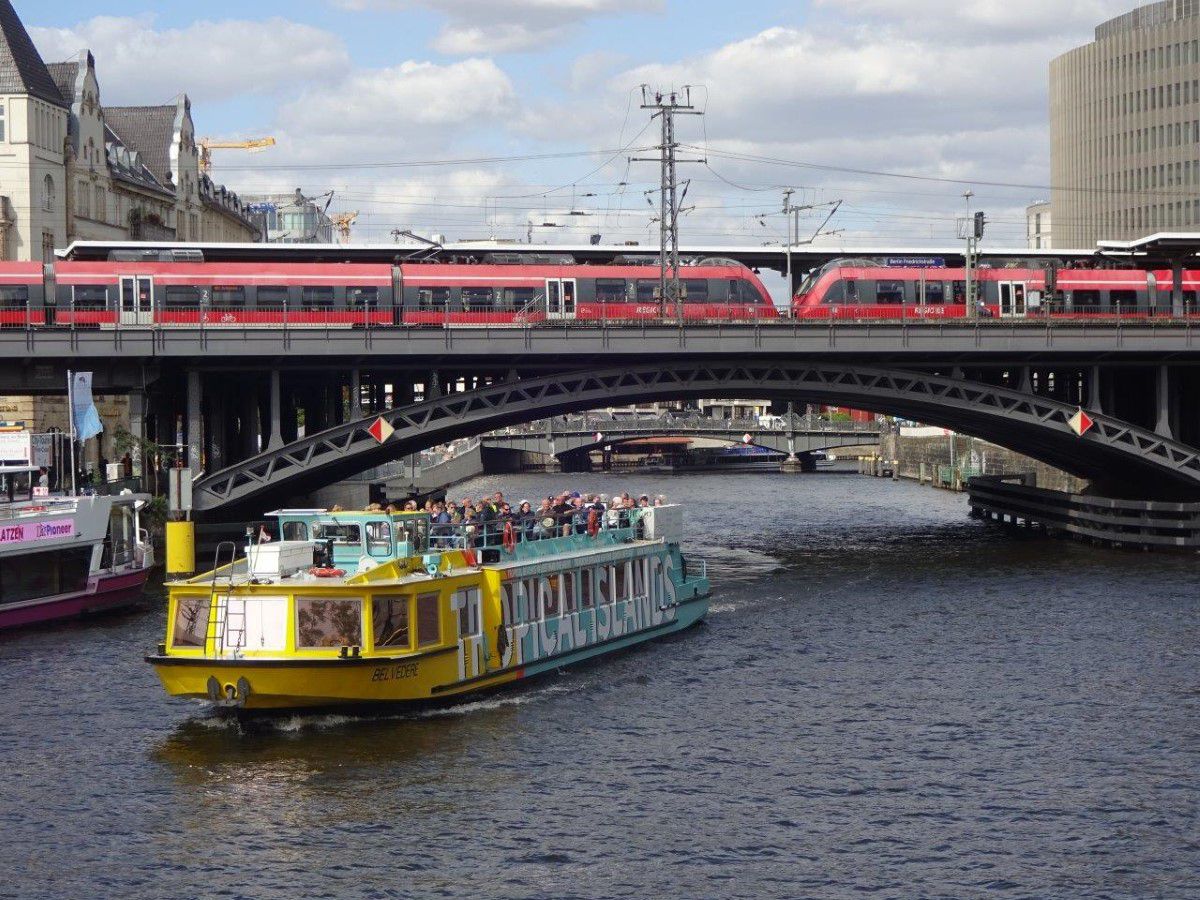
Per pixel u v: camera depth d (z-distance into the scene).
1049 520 92.25
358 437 72.00
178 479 66.75
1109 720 41.41
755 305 79.25
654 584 52.72
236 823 32.53
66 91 117.69
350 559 42.03
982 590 65.31
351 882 29.36
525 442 183.25
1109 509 85.75
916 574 71.31
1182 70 198.00
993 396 78.88
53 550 55.03
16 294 69.00
